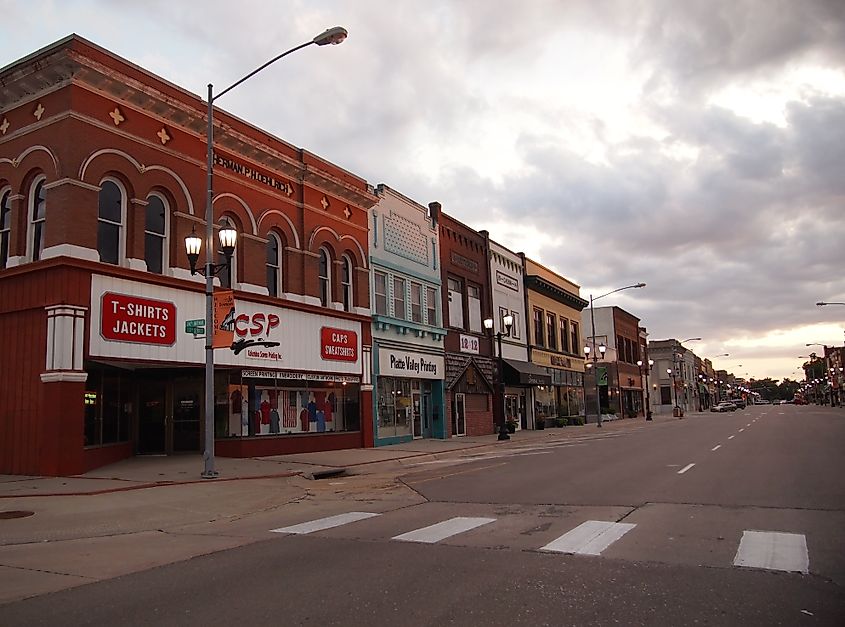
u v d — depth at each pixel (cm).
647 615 576
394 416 3023
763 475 1538
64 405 1644
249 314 2234
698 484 1411
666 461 1942
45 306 1688
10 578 768
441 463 2177
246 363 2195
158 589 706
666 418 7100
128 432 2097
